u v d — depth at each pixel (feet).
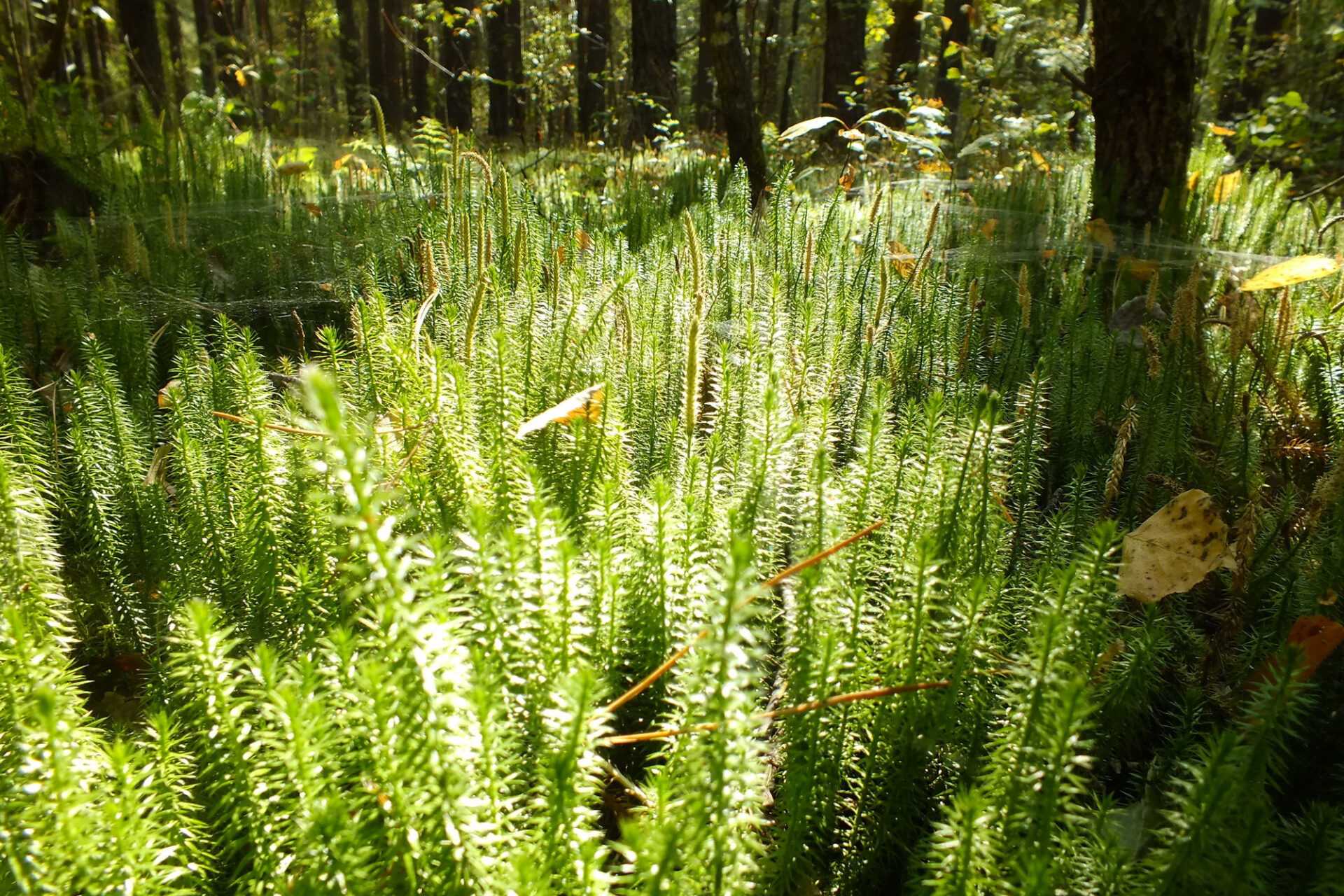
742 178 14.80
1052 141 32.78
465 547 4.95
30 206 14.01
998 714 4.39
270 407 6.02
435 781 2.88
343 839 2.80
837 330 8.55
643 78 43.91
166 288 10.89
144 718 4.49
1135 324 10.93
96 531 5.93
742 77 21.48
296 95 39.40
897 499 5.33
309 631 4.58
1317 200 21.63
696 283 8.50
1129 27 14.88
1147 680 4.61
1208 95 39.27
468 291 9.54
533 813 3.52
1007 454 5.82
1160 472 7.41
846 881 4.11
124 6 35.78
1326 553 5.79
